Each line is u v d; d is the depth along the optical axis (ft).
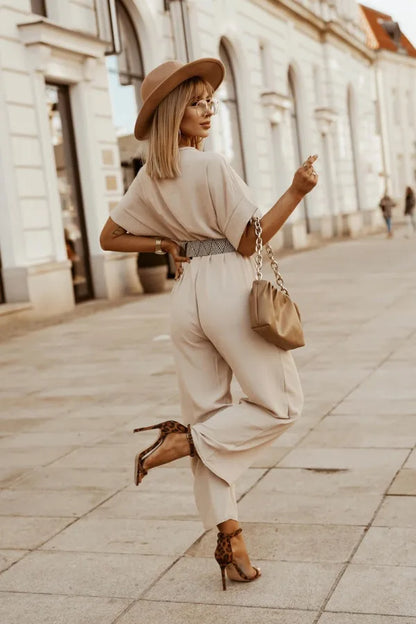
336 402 18.70
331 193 99.40
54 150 46.01
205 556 10.81
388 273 49.73
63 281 44.04
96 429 18.39
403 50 151.74
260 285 9.45
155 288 49.90
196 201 9.68
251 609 9.18
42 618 9.44
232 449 9.61
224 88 70.54
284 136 81.97
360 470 13.73
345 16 109.40
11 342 34.55
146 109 9.71
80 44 46.01
